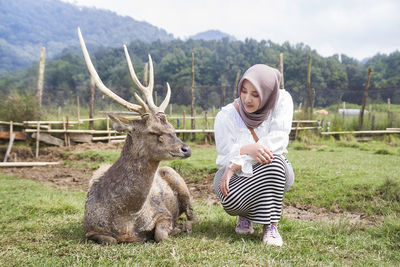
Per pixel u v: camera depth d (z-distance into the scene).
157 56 71.94
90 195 3.57
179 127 17.44
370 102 27.09
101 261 2.83
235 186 3.39
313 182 6.53
